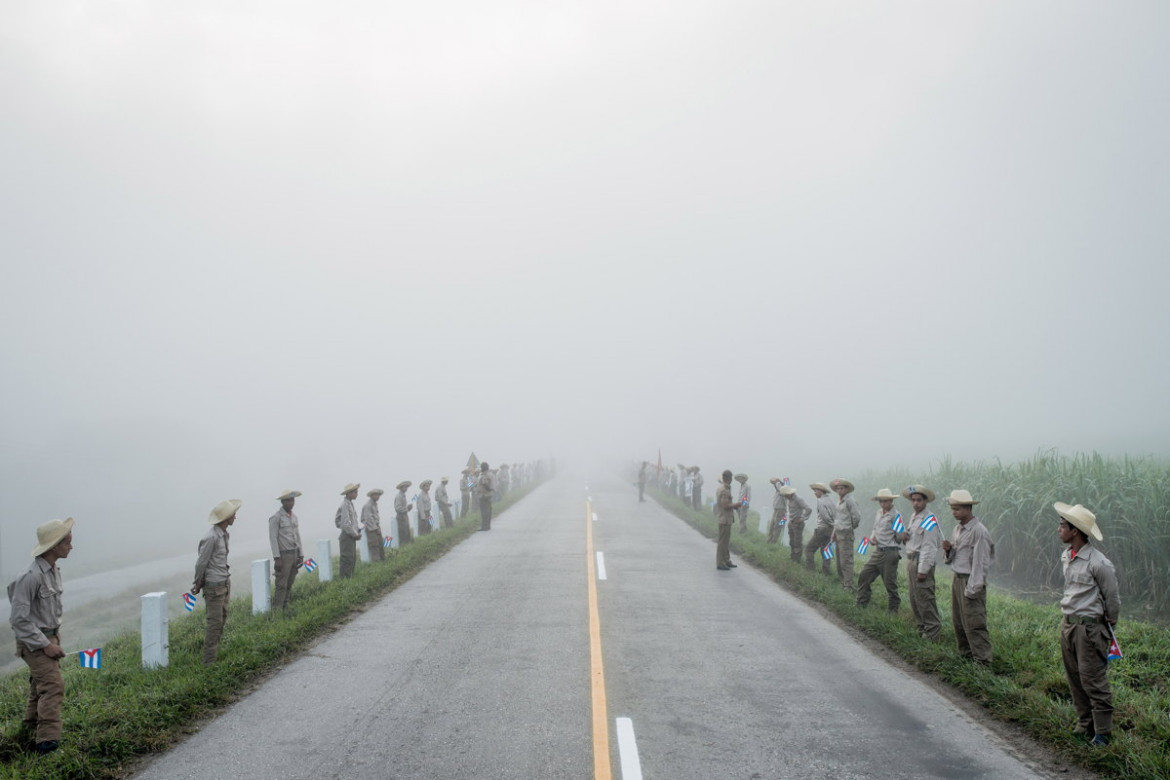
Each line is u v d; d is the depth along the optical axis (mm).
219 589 7719
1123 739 5375
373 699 6609
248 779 4969
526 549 16969
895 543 9820
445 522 21484
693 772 5027
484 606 10664
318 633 9164
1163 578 11859
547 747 5457
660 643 8570
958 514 7566
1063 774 5062
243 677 7203
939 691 6867
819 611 10430
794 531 14375
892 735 5742
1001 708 6223
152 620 7594
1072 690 5656
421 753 5359
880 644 8609
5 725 6090
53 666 5582
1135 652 8188
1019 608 10219
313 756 5340
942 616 9867
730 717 6117
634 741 5578
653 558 15539
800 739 5637
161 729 5836
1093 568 5527
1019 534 14797
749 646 8461
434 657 7988
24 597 5504
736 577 13281
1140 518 12141
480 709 6301
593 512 27156
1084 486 13617
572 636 8891
